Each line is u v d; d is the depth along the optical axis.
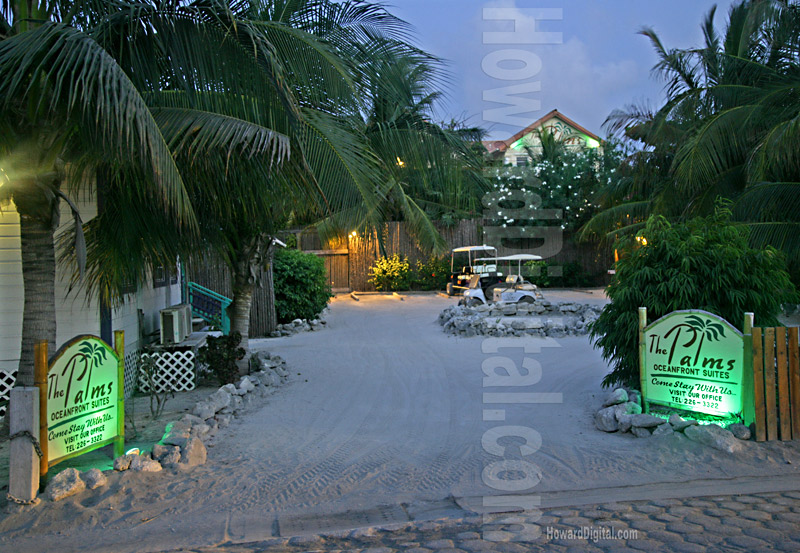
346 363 10.77
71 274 7.52
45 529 4.20
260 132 5.59
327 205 6.84
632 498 4.52
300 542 3.92
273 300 14.93
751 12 13.57
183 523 4.30
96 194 7.55
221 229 8.77
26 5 6.13
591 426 6.45
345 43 7.82
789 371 5.51
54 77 4.95
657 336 6.32
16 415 4.47
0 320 7.30
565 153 28.75
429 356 11.20
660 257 7.02
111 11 6.03
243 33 5.92
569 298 22.45
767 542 3.63
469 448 5.85
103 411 5.35
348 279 26.88
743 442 5.41
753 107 11.88
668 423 5.88
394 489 4.90
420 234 13.66
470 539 3.88
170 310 9.07
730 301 6.50
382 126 8.45
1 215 7.28
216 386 9.09
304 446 6.05
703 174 12.68
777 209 11.40
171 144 5.40
